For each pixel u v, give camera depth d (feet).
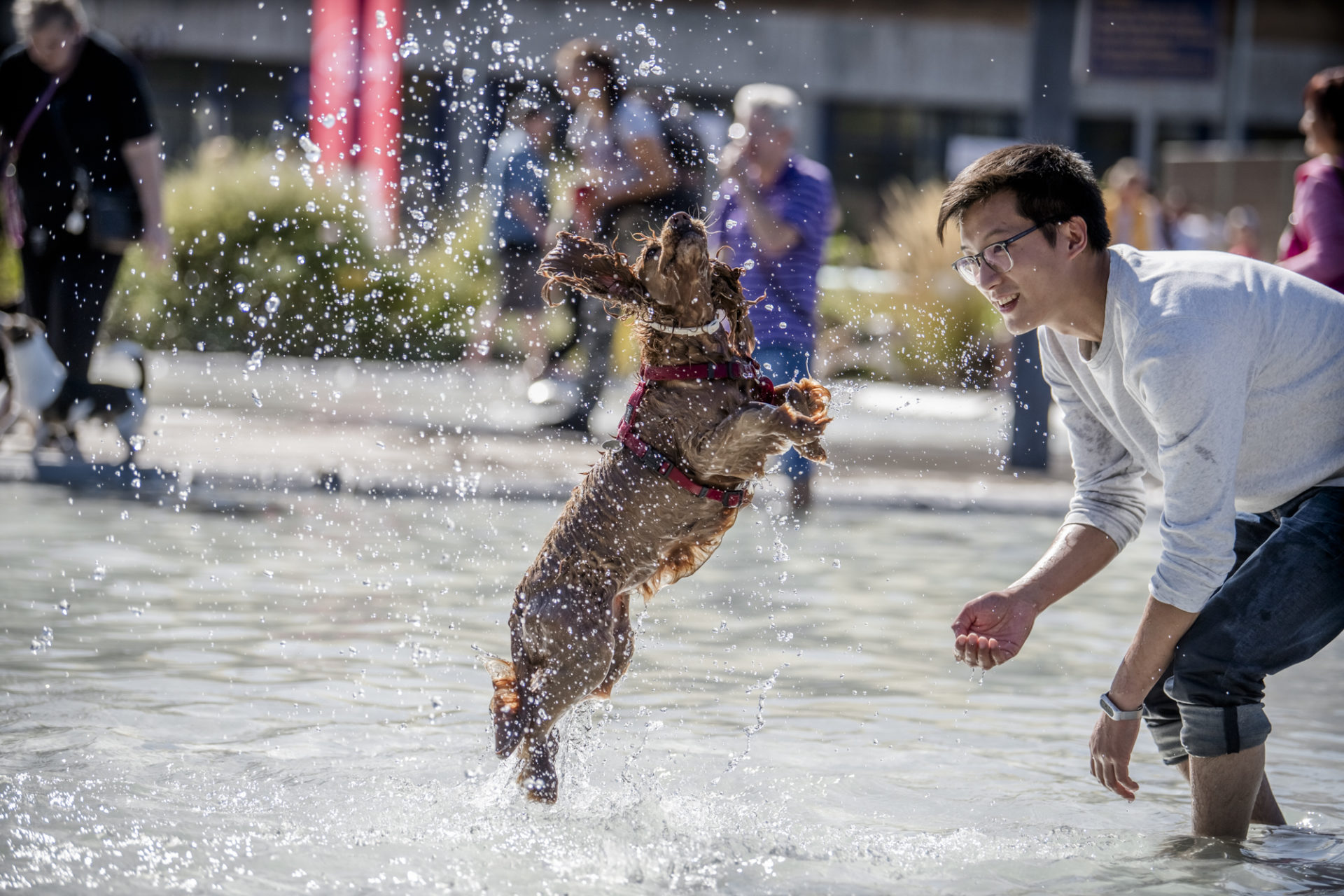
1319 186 21.79
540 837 13.39
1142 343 12.71
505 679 15.07
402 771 15.15
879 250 61.93
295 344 56.34
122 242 31.58
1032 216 12.93
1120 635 22.59
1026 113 41.63
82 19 32.04
